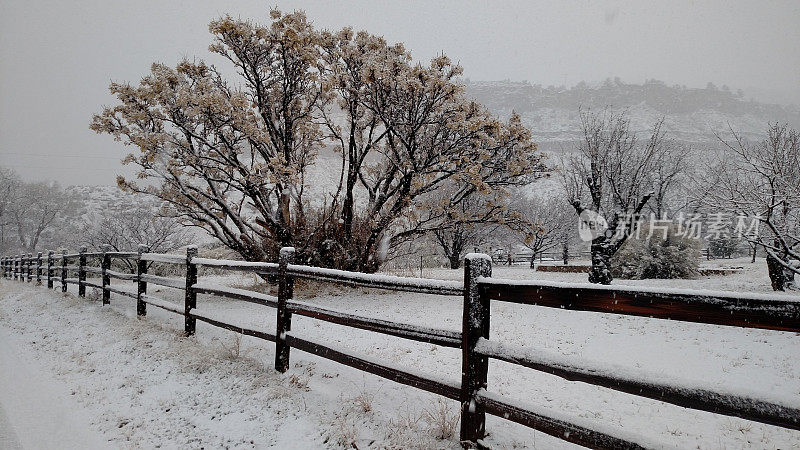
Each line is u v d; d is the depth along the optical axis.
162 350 5.44
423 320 8.35
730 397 1.88
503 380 4.91
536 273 21.83
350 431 3.25
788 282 14.27
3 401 4.30
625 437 2.17
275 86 13.23
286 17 12.21
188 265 6.25
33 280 17.81
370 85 12.09
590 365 2.34
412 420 3.40
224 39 12.10
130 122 11.77
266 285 12.37
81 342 6.56
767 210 13.22
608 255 16.11
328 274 4.11
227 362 4.90
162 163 12.17
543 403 4.30
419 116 12.65
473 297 2.93
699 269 20.53
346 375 4.51
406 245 19.02
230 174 12.32
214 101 11.02
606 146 16.53
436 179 13.42
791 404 1.72
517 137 13.27
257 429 3.47
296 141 14.60
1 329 8.28
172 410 3.96
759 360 6.53
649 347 7.16
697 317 2.04
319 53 12.90
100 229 29.77
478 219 14.40
